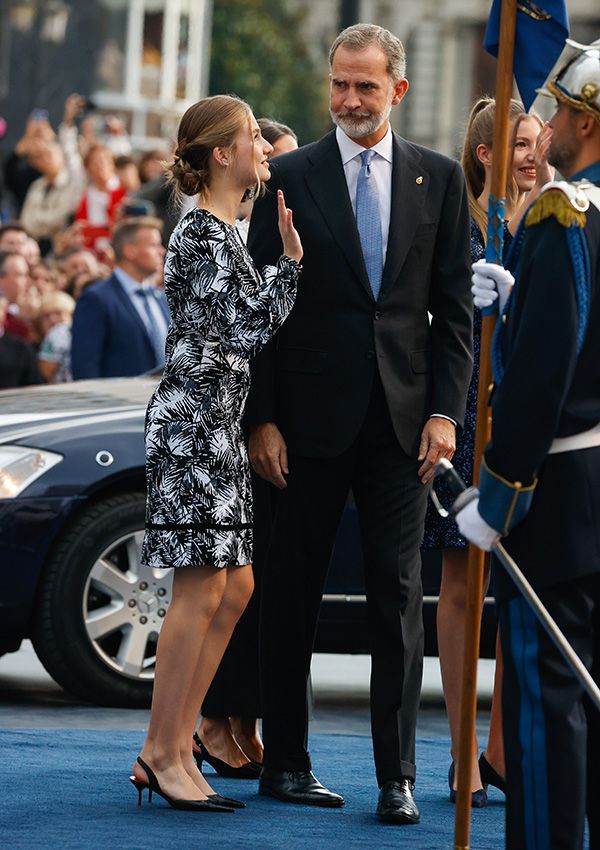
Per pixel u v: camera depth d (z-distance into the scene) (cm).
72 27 8619
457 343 1739
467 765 1312
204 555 1658
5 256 3703
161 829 1586
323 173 1734
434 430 1725
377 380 1719
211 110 1686
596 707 1231
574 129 1283
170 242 1678
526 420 1215
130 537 2342
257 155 1692
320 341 1723
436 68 15775
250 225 1766
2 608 2288
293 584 1747
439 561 2342
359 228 1731
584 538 1255
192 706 1714
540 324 1215
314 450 1717
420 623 1722
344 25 10725
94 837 1543
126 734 2103
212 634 1714
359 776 1888
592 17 14612
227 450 1673
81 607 2317
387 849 1539
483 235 1856
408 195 1733
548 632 1235
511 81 1338
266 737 1764
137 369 3073
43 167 4984
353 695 2544
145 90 9050
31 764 1883
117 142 5553
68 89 8569
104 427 2356
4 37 8450
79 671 2319
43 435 2338
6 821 1602
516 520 1240
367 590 1720
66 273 4147
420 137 15825
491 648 2394
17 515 2289
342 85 1709
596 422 1257
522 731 1248
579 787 1240
